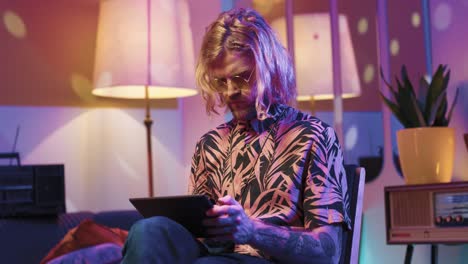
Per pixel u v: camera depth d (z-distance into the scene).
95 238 2.55
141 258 1.35
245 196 1.64
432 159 2.64
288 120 1.70
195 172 1.82
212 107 1.83
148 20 3.06
